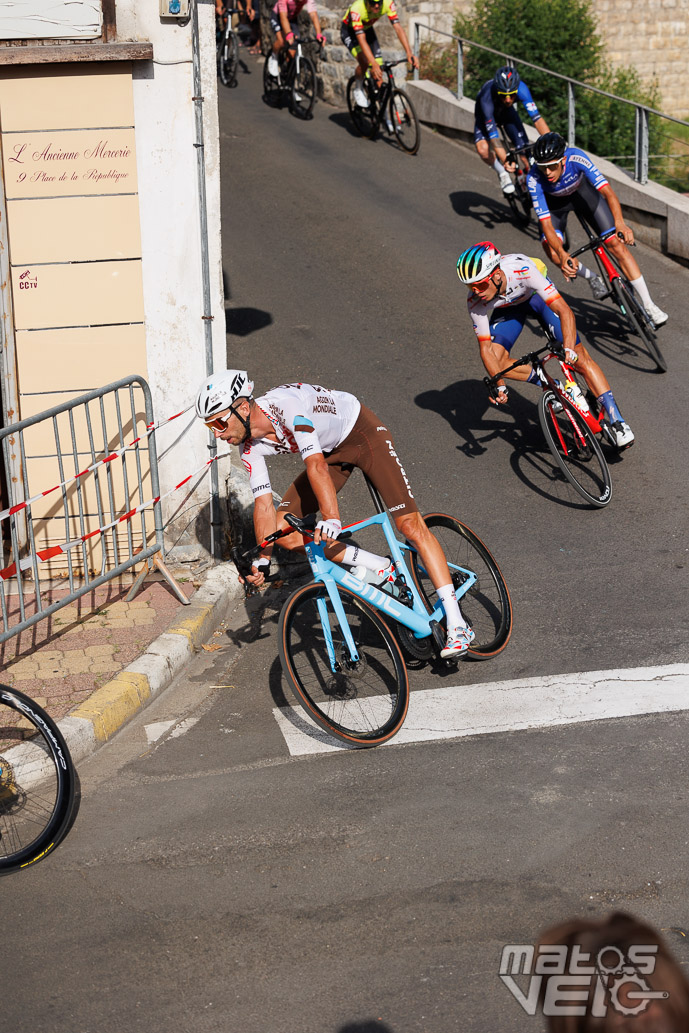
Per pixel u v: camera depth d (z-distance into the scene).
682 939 3.30
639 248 11.14
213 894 3.63
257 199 12.56
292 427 4.49
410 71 16.88
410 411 7.91
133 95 5.56
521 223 11.51
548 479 6.94
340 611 4.57
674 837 3.79
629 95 20.17
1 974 3.32
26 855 3.81
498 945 3.33
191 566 6.20
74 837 3.99
